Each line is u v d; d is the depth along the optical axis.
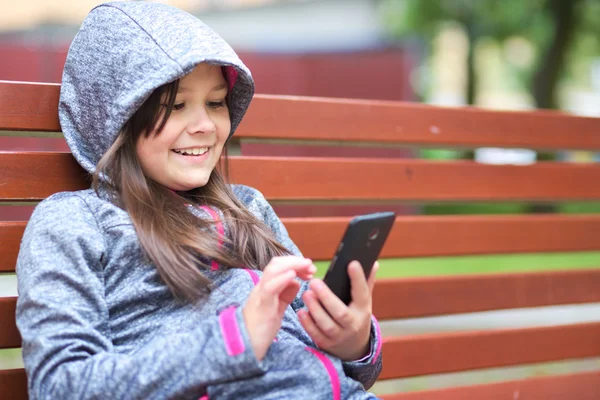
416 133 2.54
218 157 1.72
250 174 2.22
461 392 2.51
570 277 2.82
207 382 1.32
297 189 2.31
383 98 8.66
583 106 16.73
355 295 1.46
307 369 1.44
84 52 1.63
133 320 1.49
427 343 2.45
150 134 1.59
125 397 1.30
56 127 1.84
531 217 2.81
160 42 1.55
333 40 10.73
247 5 11.20
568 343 2.74
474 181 2.70
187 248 1.55
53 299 1.39
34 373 1.34
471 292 2.62
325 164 2.37
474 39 9.81
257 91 7.97
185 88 1.60
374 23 10.54
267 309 1.36
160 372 1.31
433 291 2.54
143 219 1.53
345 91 8.46
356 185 2.44
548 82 9.10
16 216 5.95
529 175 2.83
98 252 1.48
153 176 1.65
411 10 9.31
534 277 2.74
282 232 1.88
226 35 11.16
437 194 2.62
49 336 1.35
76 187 1.87
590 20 9.62
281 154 7.06
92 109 1.62
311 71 8.23
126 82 1.55
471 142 2.66
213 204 1.73
